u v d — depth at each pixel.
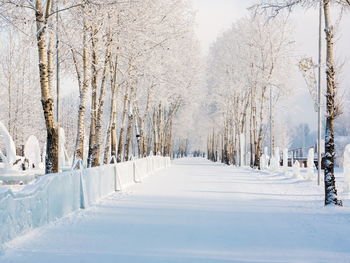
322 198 15.65
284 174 29.69
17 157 25.28
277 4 13.71
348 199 15.88
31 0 13.09
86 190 12.71
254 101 46.66
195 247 7.39
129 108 33.44
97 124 20.78
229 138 63.19
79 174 12.11
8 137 22.89
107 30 20.62
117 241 7.81
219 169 40.12
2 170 22.12
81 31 18.31
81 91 19.08
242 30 49.84
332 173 13.63
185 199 14.53
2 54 39.59
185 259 6.54
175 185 20.42
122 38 21.77
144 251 7.05
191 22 29.20
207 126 82.62
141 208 12.26
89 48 19.50
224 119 64.31
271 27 43.56
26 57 40.00
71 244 7.51
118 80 28.16
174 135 79.75
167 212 11.50
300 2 13.53
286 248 7.39
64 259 6.46
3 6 13.05
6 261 6.29
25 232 8.26
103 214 11.07
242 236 8.39
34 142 27.67
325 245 7.66
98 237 8.15
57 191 10.16
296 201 14.66
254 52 45.66
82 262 6.30
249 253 6.99
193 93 53.06
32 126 43.88
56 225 9.33
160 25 25.81
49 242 7.64
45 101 12.99
